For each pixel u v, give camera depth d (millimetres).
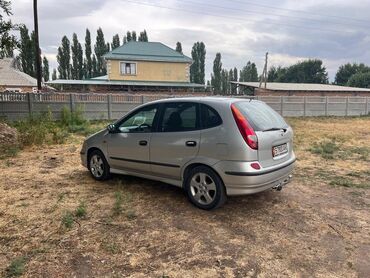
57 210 4383
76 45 69750
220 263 3109
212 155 4156
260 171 3971
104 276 2873
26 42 12641
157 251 3320
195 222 4039
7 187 5434
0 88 31188
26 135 10008
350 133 15773
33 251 3281
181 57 41562
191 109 4473
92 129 14750
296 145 11109
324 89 40125
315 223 4102
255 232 3797
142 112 5082
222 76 80375
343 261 3189
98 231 3752
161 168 4785
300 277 2902
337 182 6031
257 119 4230
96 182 5773
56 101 19016
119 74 39250
